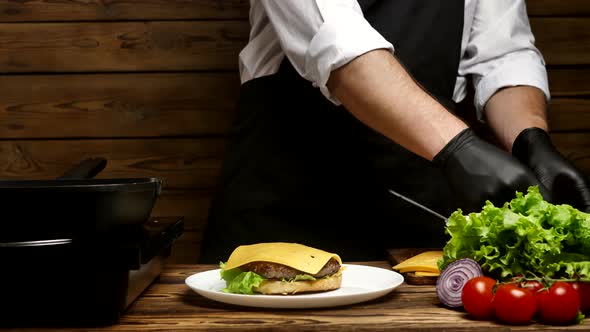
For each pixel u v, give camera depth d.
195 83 2.06
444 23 1.68
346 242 1.69
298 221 1.68
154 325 0.98
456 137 1.21
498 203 1.17
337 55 1.27
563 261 1.04
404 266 1.27
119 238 1.03
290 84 1.65
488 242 1.08
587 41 2.09
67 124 2.06
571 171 1.30
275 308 1.05
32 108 2.06
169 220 1.35
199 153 2.07
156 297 1.15
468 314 1.02
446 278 1.06
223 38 2.04
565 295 0.94
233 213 1.70
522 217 1.04
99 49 2.04
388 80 1.25
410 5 1.67
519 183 1.16
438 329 0.94
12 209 0.94
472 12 1.75
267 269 1.12
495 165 1.18
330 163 1.66
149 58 2.05
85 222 0.97
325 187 1.67
